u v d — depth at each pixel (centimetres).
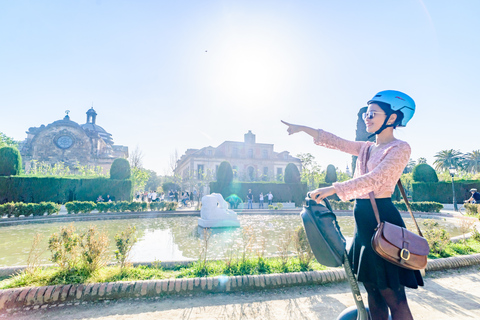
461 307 279
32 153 3781
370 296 126
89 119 5422
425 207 1641
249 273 365
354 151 149
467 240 587
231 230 961
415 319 250
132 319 253
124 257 365
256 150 4778
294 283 343
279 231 942
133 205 1580
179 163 5769
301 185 2708
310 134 157
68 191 1998
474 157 5088
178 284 316
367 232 119
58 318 257
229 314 263
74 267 348
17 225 1106
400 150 115
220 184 2445
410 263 100
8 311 272
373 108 131
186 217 1482
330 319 253
